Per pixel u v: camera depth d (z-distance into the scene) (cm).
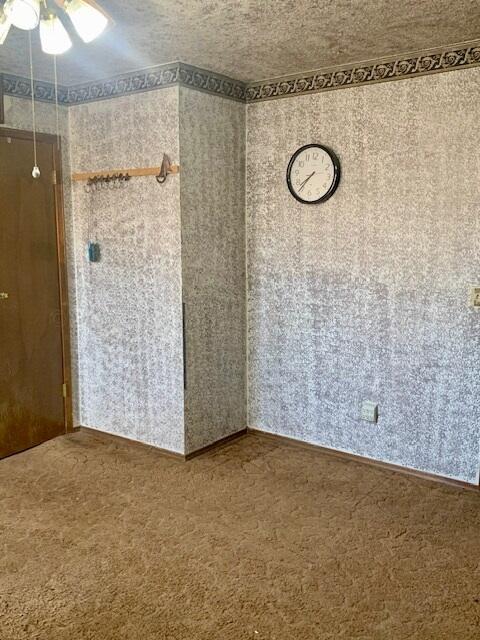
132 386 382
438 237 317
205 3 237
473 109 299
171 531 279
